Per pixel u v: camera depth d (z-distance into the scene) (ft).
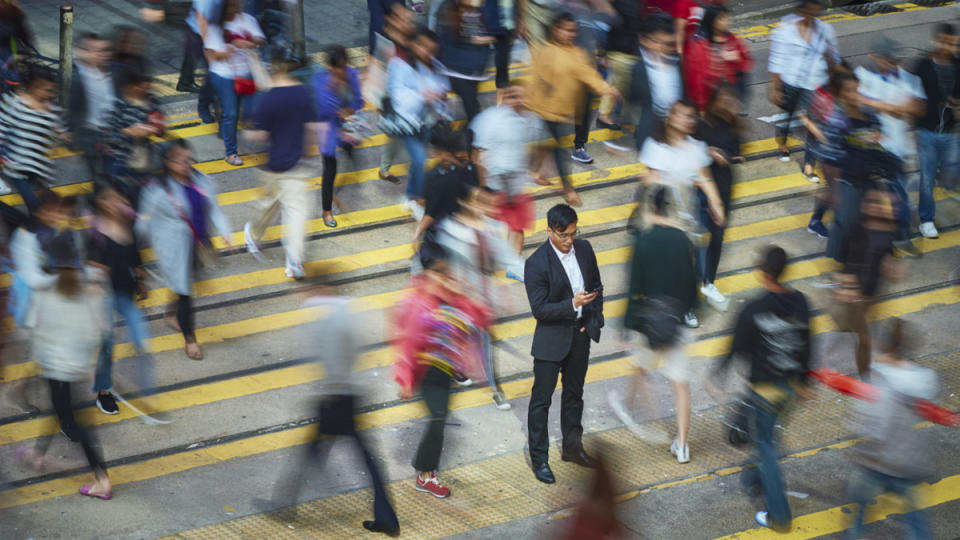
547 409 30.55
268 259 43.21
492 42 52.13
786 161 51.88
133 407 34.12
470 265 33.53
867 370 35.37
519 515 29.58
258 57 50.29
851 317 35.04
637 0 50.49
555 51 45.03
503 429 33.60
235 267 42.52
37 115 40.06
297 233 40.86
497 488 30.76
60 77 50.19
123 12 66.39
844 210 41.50
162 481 30.81
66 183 47.21
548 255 29.68
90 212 36.91
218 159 50.49
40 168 40.29
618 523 15.69
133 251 33.91
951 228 47.09
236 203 46.80
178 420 33.60
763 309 27.45
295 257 41.06
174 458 31.89
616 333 38.73
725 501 30.32
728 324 39.52
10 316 36.09
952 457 32.50
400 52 43.47
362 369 36.32
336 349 27.43
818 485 31.09
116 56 40.06
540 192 48.08
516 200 40.22
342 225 45.47
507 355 37.40
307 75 43.39
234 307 40.01
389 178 49.14
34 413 33.86
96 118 39.91
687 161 37.42
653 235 30.96
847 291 35.06
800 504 30.22
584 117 49.83
